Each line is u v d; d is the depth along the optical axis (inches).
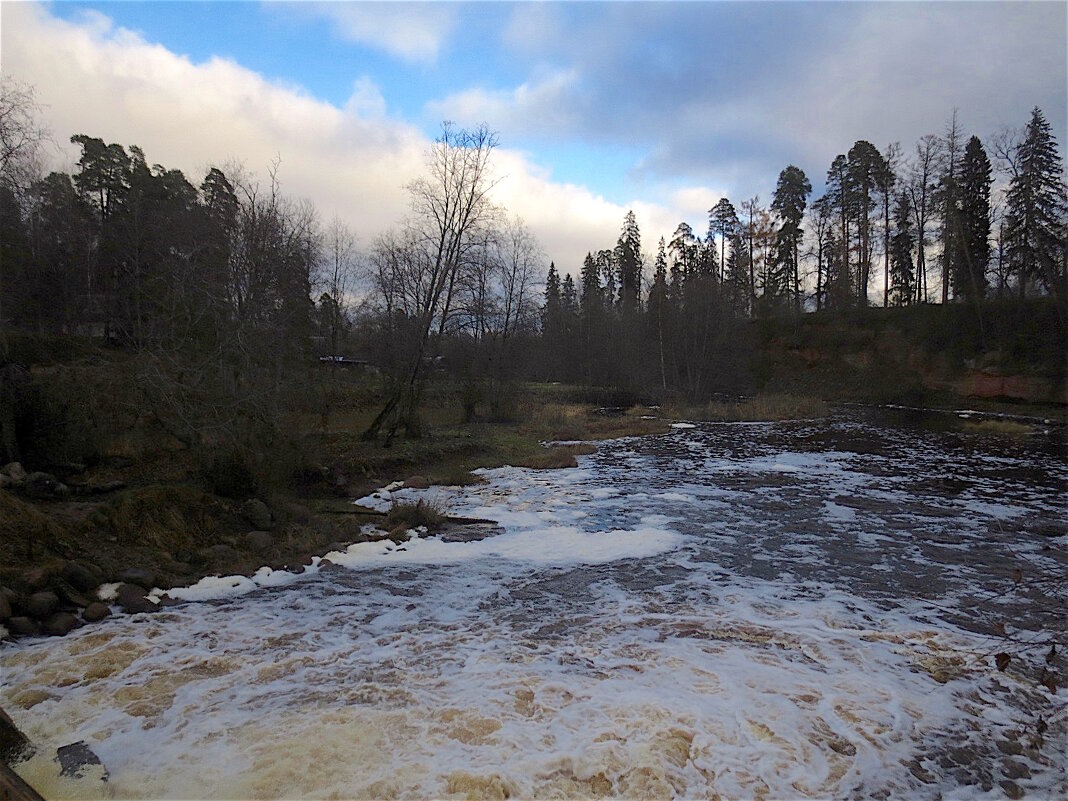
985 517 534.9
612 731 206.2
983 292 1811.0
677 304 1969.7
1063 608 323.0
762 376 2106.3
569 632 293.4
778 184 2365.9
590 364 2134.6
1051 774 188.7
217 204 857.5
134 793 169.8
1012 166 1628.9
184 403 474.0
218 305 545.3
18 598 284.8
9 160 660.1
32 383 529.0
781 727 210.7
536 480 705.6
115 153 1381.6
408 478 682.2
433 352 879.1
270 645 273.3
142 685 234.1
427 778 178.9
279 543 411.8
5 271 799.7
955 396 1678.2
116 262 974.4
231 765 183.8
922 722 216.1
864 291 2181.3
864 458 881.5
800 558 416.5
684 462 845.2
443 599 335.9
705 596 344.8
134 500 385.1
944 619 312.7
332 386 935.7
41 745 193.2
